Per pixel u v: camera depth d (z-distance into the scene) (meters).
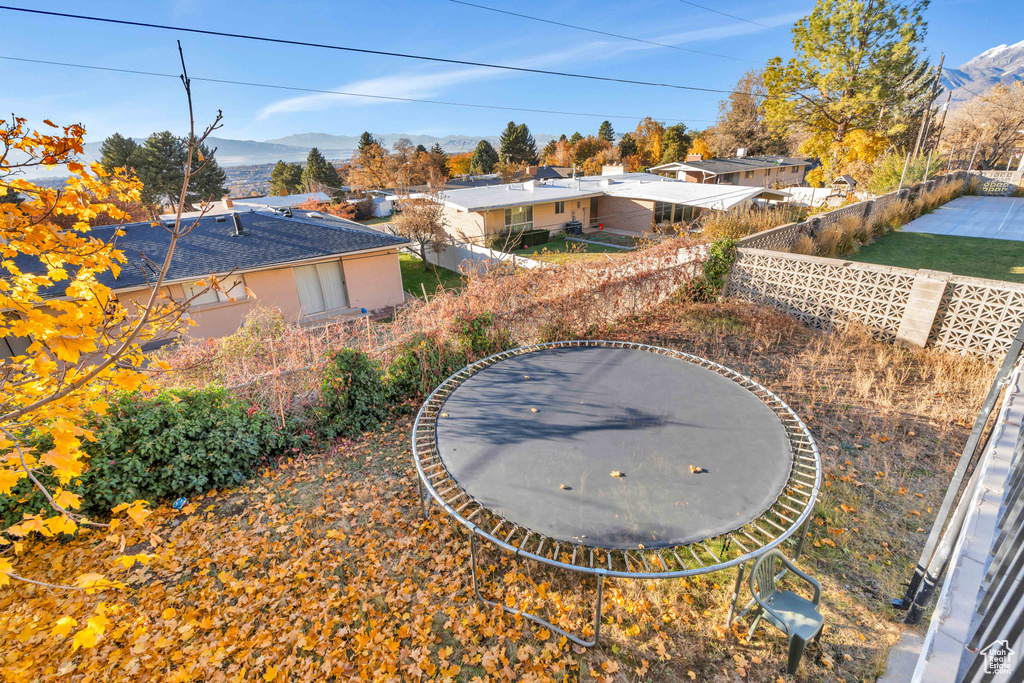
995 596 1.83
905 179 26.00
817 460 4.56
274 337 9.30
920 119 36.69
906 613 3.93
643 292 11.12
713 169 37.53
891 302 9.10
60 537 5.05
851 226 16.70
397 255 17.27
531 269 10.06
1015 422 3.48
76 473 2.52
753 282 11.41
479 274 9.65
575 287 10.09
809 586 4.23
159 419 5.79
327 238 16.55
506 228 26.78
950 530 3.57
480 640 3.94
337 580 4.57
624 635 3.92
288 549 4.96
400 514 5.46
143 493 5.48
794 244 14.05
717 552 4.57
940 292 8.30
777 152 56.97
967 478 5.34
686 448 4.89
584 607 4.19
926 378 7.82
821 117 34.81
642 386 6.29
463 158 79.75
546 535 3.79
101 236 13.70
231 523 5.34
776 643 3.81
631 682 3.56
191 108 2.36
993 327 7.89
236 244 15.26
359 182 64.31
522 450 4.96
